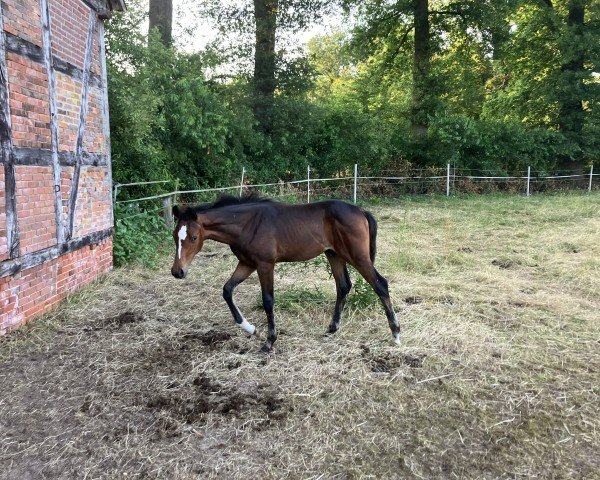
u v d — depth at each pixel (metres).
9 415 3.21
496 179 18.33
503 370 3.77
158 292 5.84
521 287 5.91
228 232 4.06
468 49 18.55
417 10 17.38
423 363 3.88
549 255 7.41
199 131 11.20
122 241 7.07
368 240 4.27
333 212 4.20
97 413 3.23
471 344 4.20
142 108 8.42
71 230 5.45
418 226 10.39
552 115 20.41
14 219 4.34
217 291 5.86
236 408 3.25
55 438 2.96
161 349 4.21
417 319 4.75
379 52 19.95
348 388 3.49
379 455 2.78
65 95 5.29
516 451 2.80
